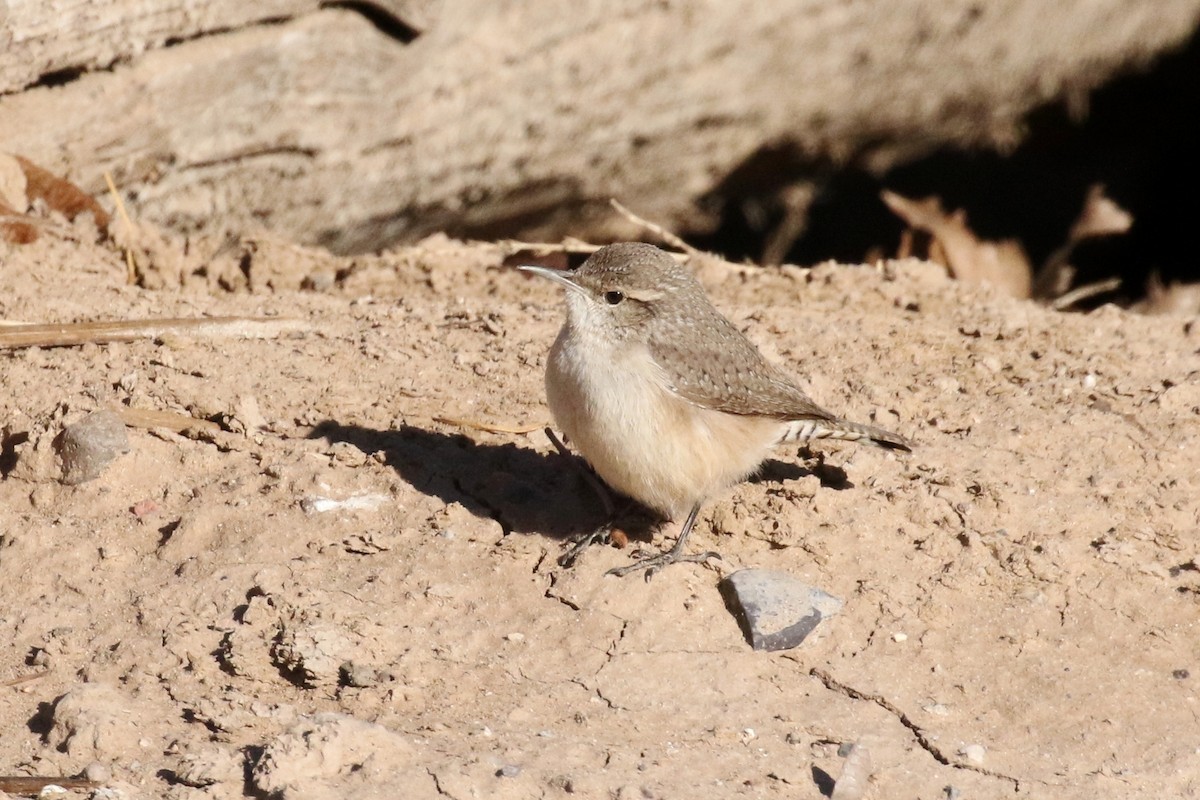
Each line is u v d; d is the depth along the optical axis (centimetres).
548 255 1727
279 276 1583
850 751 904
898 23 2022
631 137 1992
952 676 990
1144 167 2375
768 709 943
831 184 2403
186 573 1011
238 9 1662
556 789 829
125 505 1085
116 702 873
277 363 1295
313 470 1108
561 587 1018
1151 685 994
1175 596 1064
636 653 973
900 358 1402
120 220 1563
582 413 1020
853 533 1095
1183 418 1272
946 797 877
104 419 1112
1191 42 2164
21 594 991
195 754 821
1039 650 1014
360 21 1759
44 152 1617
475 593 1009
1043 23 2084
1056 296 2142
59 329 1279
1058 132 2334
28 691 900
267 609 955
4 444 1141
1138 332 1506
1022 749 931
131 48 1620
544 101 1897
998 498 1131
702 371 1023
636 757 873
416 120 1834
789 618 1001
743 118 2048
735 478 1070
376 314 1445
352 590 992
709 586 1033
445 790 809
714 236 2364
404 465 1138
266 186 1784
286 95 1731
